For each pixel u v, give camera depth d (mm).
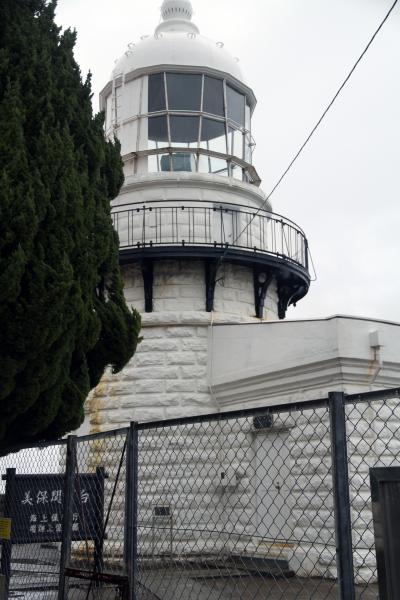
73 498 6828
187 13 18938
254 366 13383
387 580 2906
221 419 4973
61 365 7504
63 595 6168
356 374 11508
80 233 7613
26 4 8648
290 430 10234
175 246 14992
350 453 10594
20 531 7672
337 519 3975
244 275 15984
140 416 14445
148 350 14836
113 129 17562
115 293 8758
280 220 16469
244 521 10734
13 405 7117
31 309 6754
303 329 12359
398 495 2943
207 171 16781
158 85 17078
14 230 6812
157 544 8242
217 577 7031
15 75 7801
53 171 7445
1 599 6879
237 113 17781
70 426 7980
